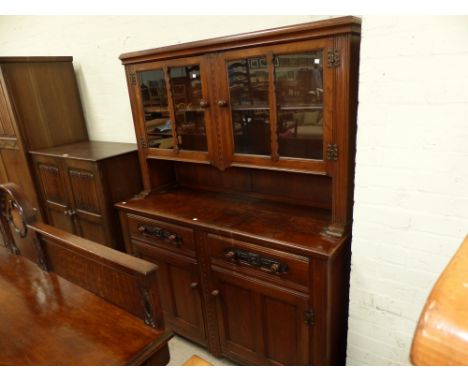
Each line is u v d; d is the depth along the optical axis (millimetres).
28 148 2387
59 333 993
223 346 1829
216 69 1540
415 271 1301
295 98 1394
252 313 1643
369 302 1448
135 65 1837
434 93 1089
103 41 2406
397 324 1414
